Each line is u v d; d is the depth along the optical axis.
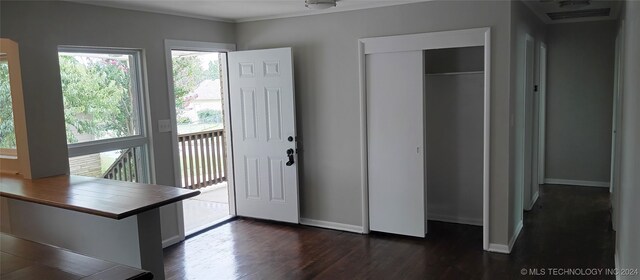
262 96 4.85
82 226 2.92
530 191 5.28
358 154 4.50
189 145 6.35
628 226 2.63
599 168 6.34
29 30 3.24
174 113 4.38
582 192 6.05
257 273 3.66
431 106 4.78
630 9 2.81
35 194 2.86
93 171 3.85
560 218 4.91
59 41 3.43
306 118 4.78
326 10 4.42
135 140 4.09
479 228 4.59
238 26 5.02
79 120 3.74
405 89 4.18
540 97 6.21
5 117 3.42
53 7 3.38
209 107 8.16
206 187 6.74
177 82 7.84
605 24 6.02
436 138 4.80
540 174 6.56
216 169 6.81
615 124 4.87
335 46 4.48
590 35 6.12
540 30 5.69
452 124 4.70
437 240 4.29
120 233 2.75
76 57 3.70
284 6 4.15
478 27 3.77
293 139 4.73
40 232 3.15
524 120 4.59
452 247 4.09
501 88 3.75
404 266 3.70
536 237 4.31
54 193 2.88
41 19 3.31
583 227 4.57
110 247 2.81
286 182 4.85
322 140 4.71
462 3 3.81
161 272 2.82
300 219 4.98
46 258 1.67
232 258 3.99
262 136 4.92
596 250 3.93
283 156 4.81
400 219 4.37
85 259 1.66
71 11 3.50
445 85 4.68
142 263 2.69
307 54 4.66
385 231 4.48
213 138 6.71
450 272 3.56
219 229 4.84
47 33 3.35
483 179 4.20
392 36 4.14
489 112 3.82
